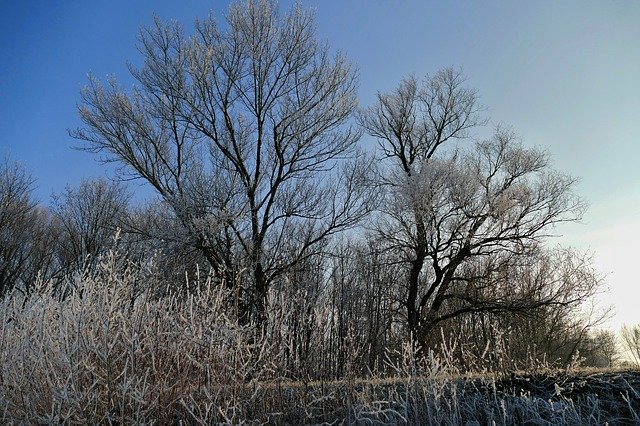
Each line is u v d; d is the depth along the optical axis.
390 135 23.98
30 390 5.87
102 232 22.97
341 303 12.34
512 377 8.18
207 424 5.94
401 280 22.27
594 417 6.45
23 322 6.27
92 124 16.36
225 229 15.65
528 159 20.05
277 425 6.47
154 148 16.75
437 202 18.97
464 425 6.80
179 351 6.19
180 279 13.79
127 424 5.42
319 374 7.47
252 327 7.00
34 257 26.45
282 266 16.22
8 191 24.53
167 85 16.89
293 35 17.69
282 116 17.50
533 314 18.92
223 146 17.33
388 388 7.62
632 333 21.22
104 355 5.52
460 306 21.83
